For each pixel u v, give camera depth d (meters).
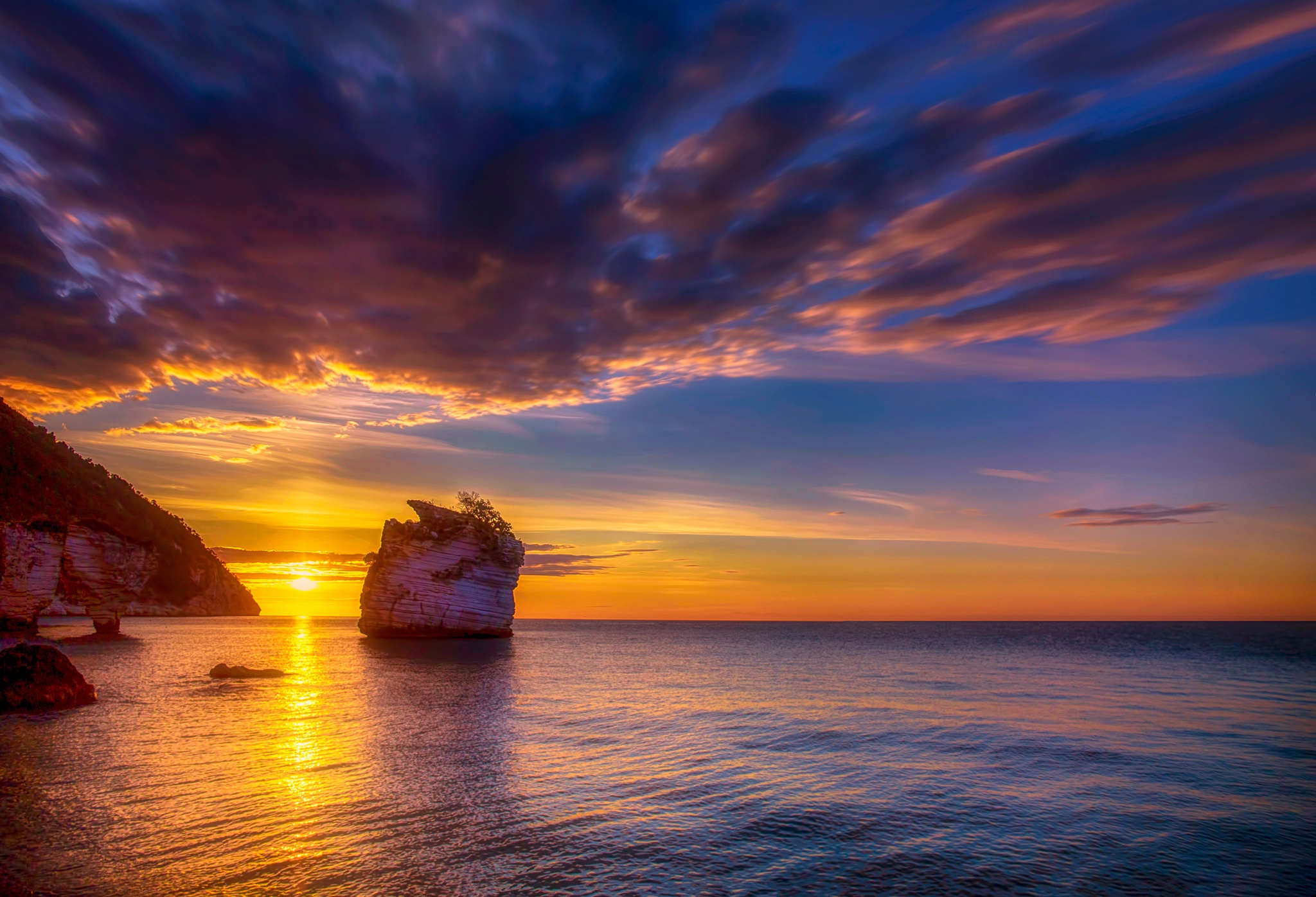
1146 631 161.38
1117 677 49.84
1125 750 23.59
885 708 33.12
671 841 14.12
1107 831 15.36
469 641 82.88
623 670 53.31
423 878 11.88
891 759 21.94
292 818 14.78
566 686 40.78
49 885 11.20
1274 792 18.61
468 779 18.34
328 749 21.56
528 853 13.20
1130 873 13.09
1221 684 45.09
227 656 56.06
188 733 23.55
